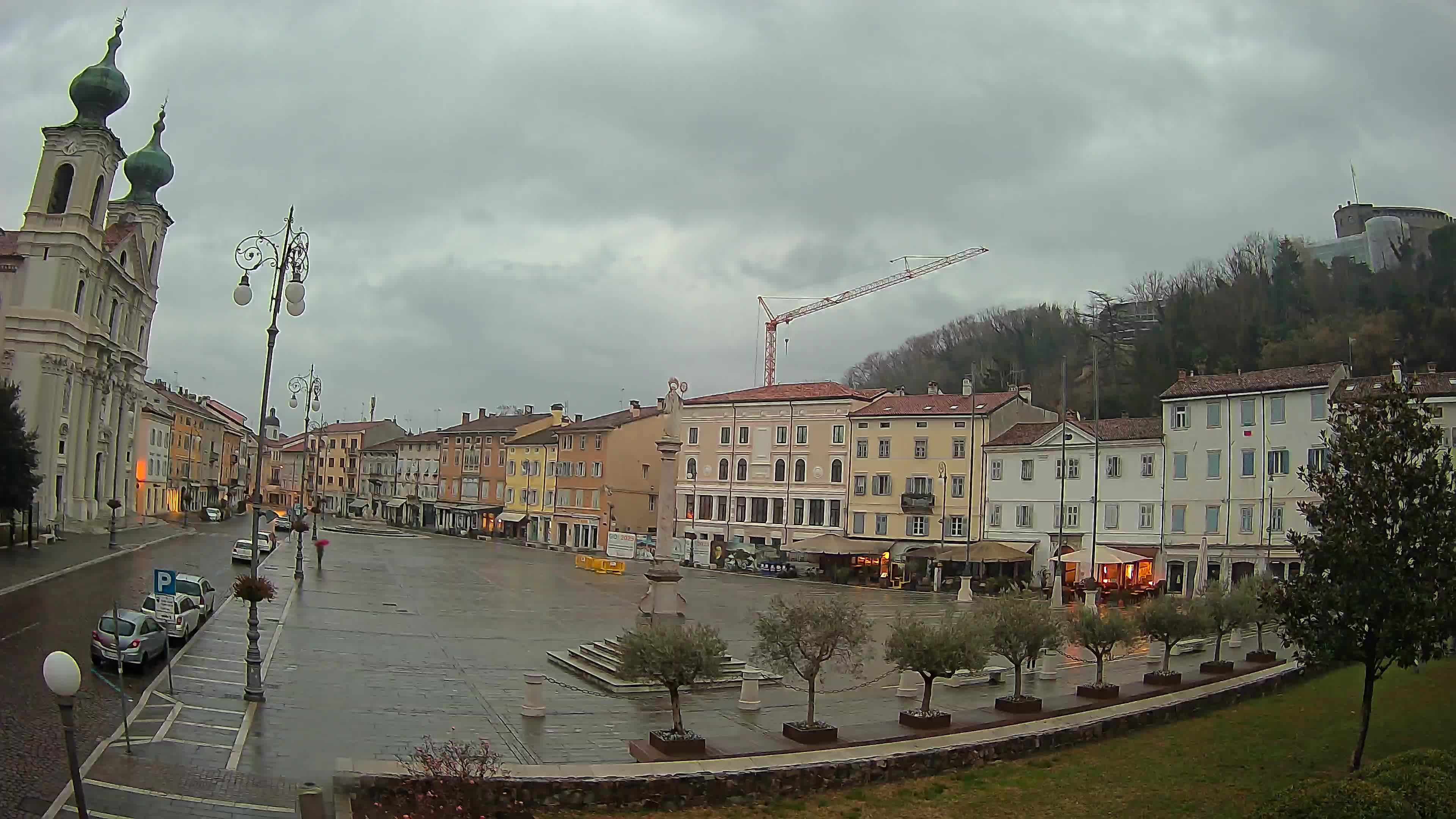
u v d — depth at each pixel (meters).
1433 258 96.69
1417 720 24.58
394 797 17.53
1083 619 28.73
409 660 32.19
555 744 22.05
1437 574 18.72
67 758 17.75
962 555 71.19
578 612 49.38
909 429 83.62
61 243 73.69
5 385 58.41
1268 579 26.45
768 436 92.38
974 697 28.70
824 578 80.56
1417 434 19.41
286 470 193.62
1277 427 62.16
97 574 48.53
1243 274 105.94
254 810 16.42
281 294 28.05
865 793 19.30
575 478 113.25
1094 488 67.00
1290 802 12.91
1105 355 111.94
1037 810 18.19
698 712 26.27
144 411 108.12
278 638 34.62
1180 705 26.52
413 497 149.25
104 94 76.12
